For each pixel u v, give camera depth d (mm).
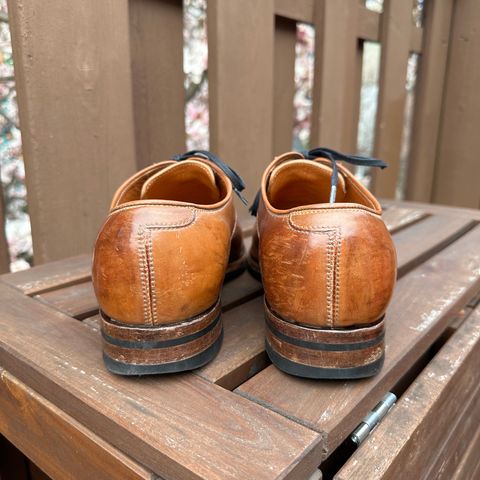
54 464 337
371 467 286
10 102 782
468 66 1177
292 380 331
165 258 306
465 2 1153
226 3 668
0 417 379
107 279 309
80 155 562
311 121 895
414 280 502
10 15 503
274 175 396
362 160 413
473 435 465
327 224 316
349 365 317
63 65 533
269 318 342
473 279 506
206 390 315
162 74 684
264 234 351
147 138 685
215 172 394
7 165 801
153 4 649
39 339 368
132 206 317
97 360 343
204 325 326
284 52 866
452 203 1273
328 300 311
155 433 280
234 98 714
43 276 492
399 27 1010
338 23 862
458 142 1232
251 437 278
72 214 569
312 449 274
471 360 420
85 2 538
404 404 340
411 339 384
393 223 712
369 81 1711
